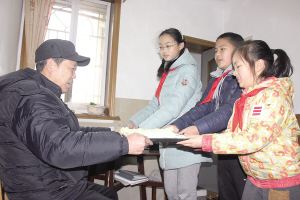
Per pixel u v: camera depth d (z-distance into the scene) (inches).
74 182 37.1
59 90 41.0
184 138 37.6
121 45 105.3
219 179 53.9
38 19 90.7
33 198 33.7
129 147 32.7
